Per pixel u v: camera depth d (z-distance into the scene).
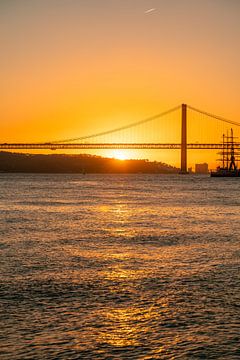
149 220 52.44
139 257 30.05
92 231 42.69
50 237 38.56
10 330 17.25
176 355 15.55
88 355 15.52
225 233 41.47
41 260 28.84
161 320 18.31
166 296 21.19
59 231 42.47
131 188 139.50
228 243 35.78
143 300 20.61
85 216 56.31
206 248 33.47
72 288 22.38
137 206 72.00
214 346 16.12
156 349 15.95
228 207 70.19
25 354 15.51
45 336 16.81
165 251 32.25
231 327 17.61
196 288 22.42
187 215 58.28
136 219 53.38
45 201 81.25
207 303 20.19
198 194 106.50
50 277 24.41
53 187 140.88
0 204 73.44
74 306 19.78
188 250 32.66
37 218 53.53
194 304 20.06
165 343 16.38
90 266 27.20
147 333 17.14
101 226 46.59
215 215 58.16
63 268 26.62
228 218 54.59
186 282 23.53
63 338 16.69
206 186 155.38
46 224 47.81
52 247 33.62
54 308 19.53
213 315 18.77
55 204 74.56
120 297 21.03
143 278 24.36
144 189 132.88
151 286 22.81
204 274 25.22
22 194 102.44
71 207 69.19
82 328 17.53
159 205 74.12
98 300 20.59
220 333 17.11
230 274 25.22
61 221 50.75
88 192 114.25
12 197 91.44
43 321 18.11
